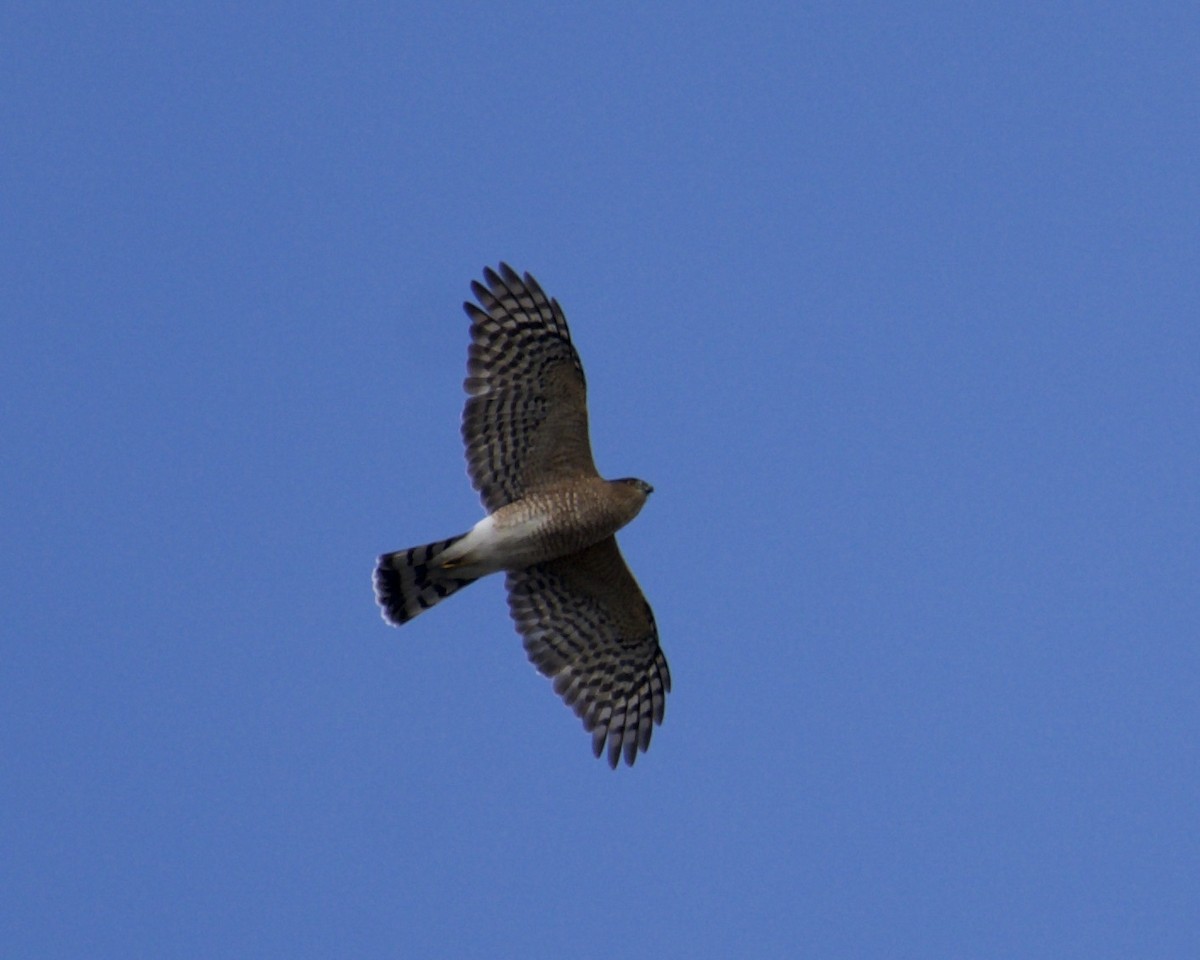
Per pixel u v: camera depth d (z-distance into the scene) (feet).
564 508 52.80
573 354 51.85
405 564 53.78
